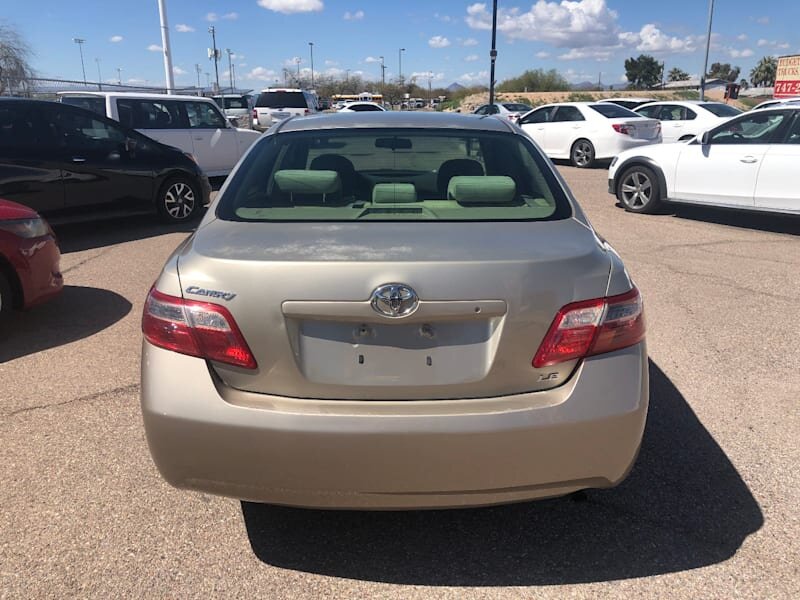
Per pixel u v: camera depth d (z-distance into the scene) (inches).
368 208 102.5
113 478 113.9
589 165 596.7
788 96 1194.0
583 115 602.2
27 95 756.0
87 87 816.3
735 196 322.7
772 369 159.3
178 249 96.7
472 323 82.4
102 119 303.7
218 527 102.0
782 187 304.5
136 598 87.5
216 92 1135.6
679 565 94.0
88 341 178.4
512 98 2162.9
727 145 324.5
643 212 366.0
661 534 100.7
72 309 205.5
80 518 103.4
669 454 122.3
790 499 108.7
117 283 234.1
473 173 118.8
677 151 345.4
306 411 81.6
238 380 83.7
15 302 182.1
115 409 138.9
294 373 82.5
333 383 82.7
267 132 128.3
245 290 81.9
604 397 83.8
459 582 91.2
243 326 82.1
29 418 134.6
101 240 303.1
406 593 89.1
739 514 105.0
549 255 85.1
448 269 81.1
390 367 82.4
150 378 85.0
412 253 83.2
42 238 186.5
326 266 81.0
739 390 148.2
